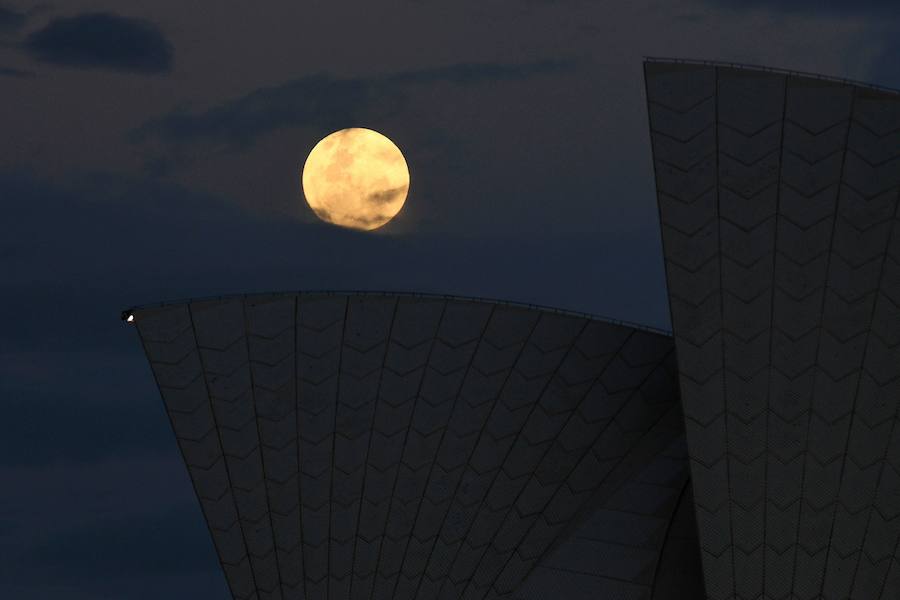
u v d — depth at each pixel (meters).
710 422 192.25
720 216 197.12
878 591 184.75
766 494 189.25
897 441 190.38
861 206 195.75
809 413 192.12
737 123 198.50
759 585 185.75
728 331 195.00
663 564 195.25
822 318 194.62
